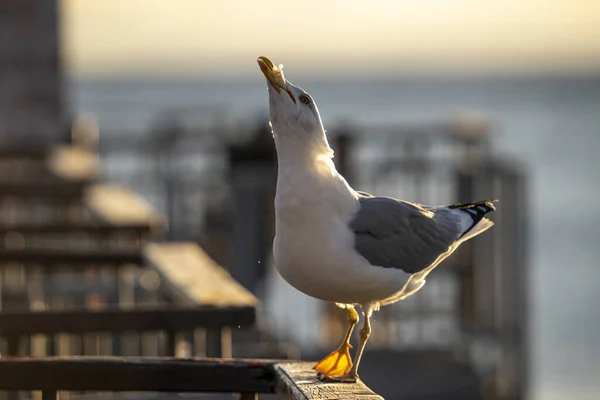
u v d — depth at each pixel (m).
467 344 16.50
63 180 13.83
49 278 11.20
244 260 17.14
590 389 19.61
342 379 5.79
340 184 6.05
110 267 10.48
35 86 18.91
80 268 11.19
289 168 5.93
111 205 13.14
